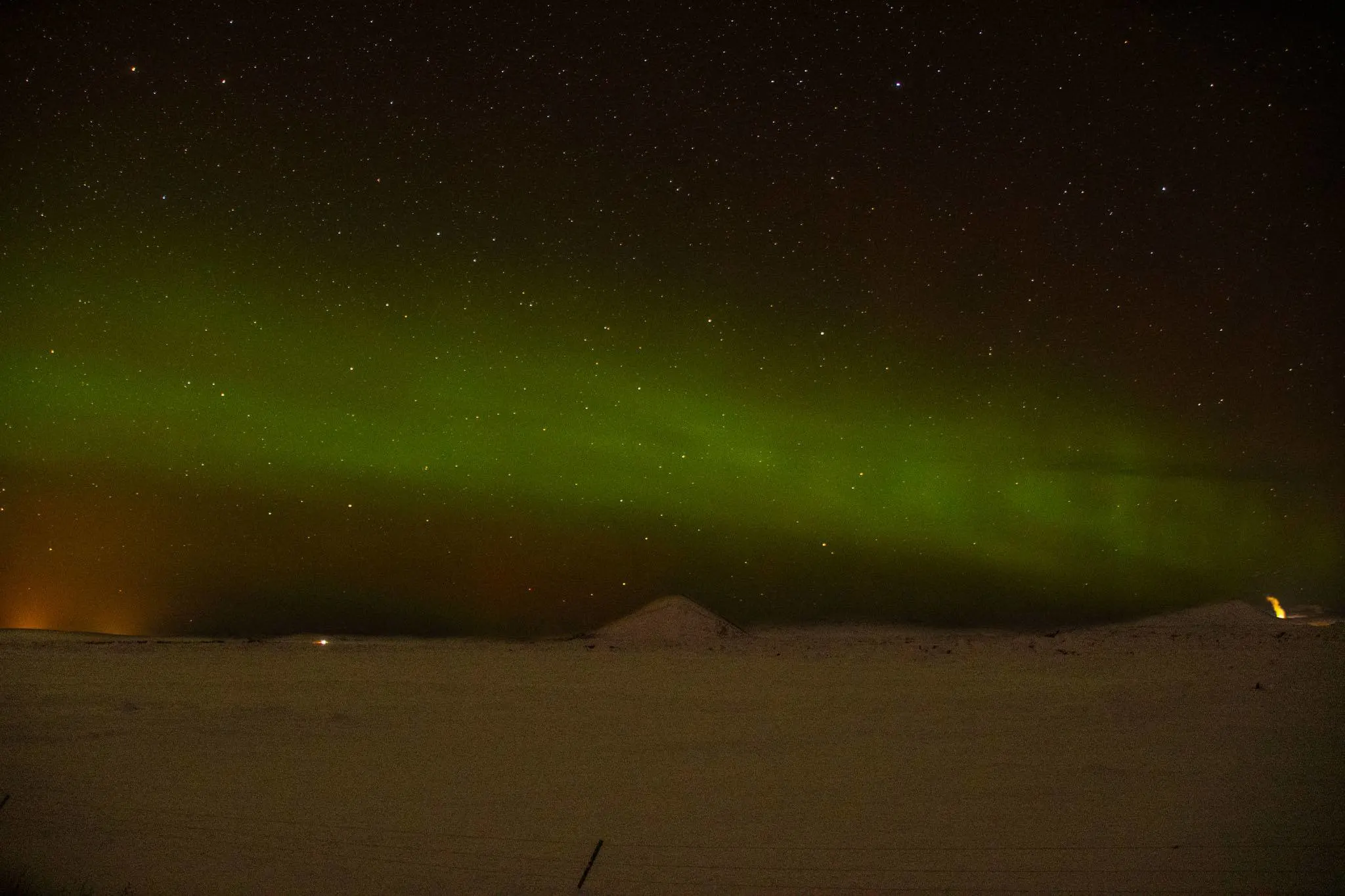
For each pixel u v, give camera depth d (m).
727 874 3.43
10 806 4.29
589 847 3.74
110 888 3.30
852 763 5.13
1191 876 3.36
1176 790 4.50
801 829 3.93
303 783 4.73
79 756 5.30
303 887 3.33
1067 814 4.11
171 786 4.66
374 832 3.92
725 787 4.63
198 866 3.52
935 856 3.59
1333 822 3.97
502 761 5.20
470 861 3.59
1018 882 3.32
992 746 5.53
